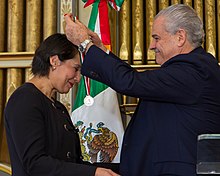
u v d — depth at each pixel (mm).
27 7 3930
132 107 3754
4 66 3848
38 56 2379
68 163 2209
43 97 2314
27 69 3846
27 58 3832
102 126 3430
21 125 2186
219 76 2367
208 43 3896
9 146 2270
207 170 1668
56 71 2369
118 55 3906
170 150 2281
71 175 2180
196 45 2443
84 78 3471
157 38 2465
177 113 2314
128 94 2320
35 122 2209
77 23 2457
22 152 2166
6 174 3766
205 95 2309
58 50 2352
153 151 2322
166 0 3934
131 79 2295
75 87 3789
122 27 3889
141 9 3918
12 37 3891
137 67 3805
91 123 3428
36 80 2387
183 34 2408
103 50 2463
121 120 3496
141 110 2434
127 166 2393
